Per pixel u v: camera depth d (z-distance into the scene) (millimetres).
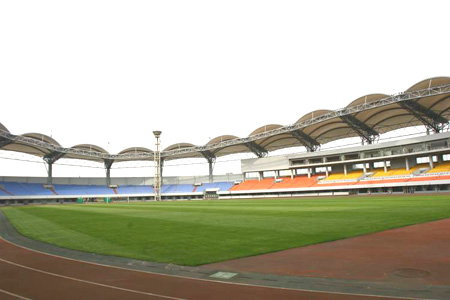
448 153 65000
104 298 7691
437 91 51281
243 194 92875
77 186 102312
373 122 70562
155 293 7957
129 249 13797
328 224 19562
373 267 9672
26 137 74688
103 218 29469
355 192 74062
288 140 90250
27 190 89562
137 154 98188
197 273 9766
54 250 14273
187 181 112562
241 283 8602
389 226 17688
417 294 7273
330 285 8148
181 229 19750
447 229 16234
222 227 19984
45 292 8289
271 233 16797
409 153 67062
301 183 84500
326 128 76938
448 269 9148
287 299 7227
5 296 8039
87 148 92875
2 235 19859
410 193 62562
